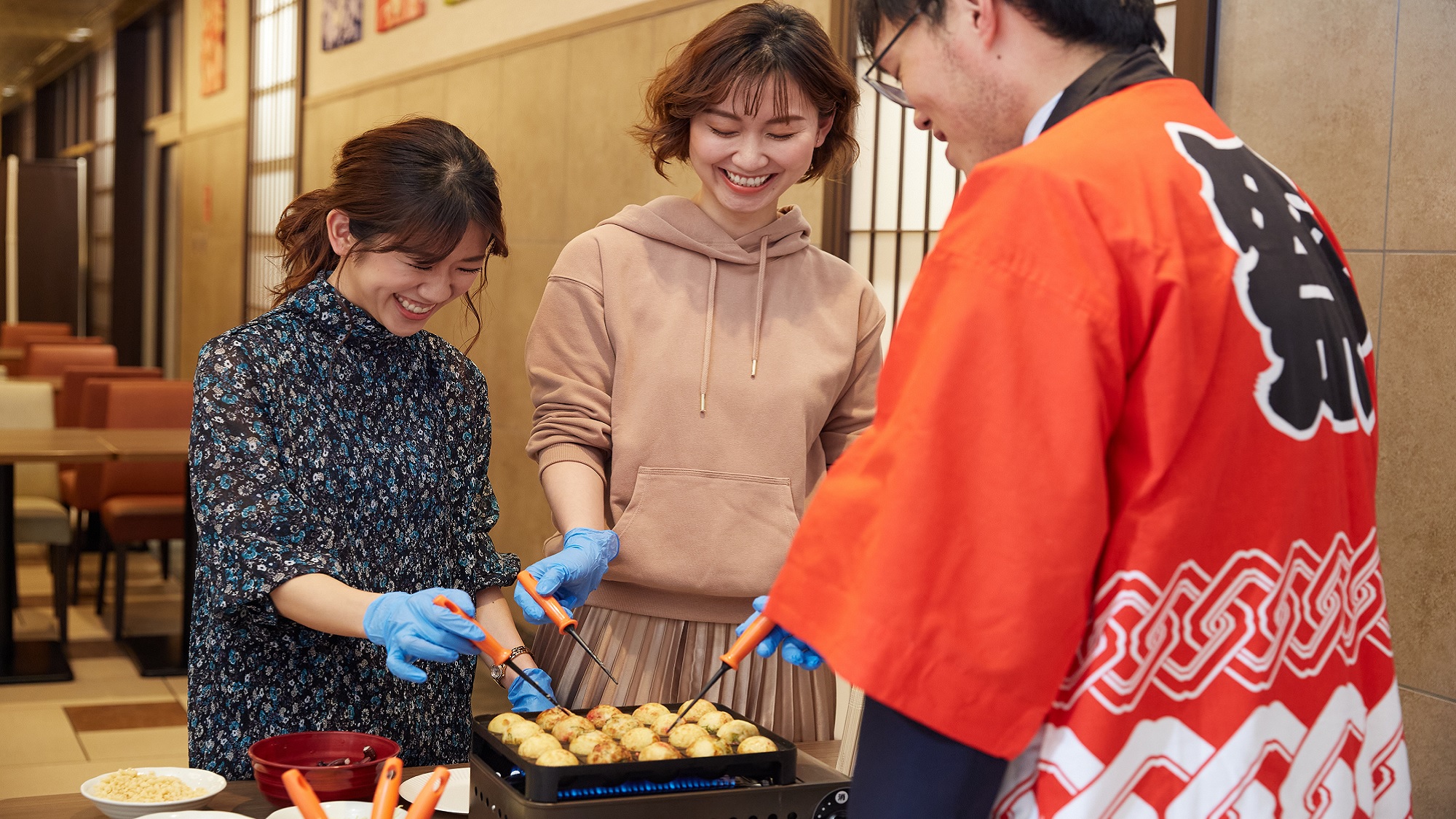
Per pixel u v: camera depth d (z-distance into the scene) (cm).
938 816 84
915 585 83
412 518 159
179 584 613
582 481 166
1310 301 91
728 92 157
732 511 166
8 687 431
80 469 541
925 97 101
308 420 150
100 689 435
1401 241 226
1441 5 217
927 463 83
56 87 1596
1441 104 218
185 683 448
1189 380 83
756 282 174
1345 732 91
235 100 928
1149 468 84
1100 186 85
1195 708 86
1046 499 81
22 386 534
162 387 541
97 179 1312
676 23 428
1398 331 227
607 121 470
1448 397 219
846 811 120
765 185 165
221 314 966
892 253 362
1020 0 94
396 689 159
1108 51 95
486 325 560
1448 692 221
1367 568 96
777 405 169
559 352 171
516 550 527
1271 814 87
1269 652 87
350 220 147
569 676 170
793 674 167
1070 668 87
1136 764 85
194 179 1034
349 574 152
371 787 132
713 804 114
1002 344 83
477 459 169
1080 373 81
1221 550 86
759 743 124
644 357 168
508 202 544
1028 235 84
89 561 664
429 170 144
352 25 711
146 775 137
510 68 542
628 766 114
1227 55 257
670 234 172
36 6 1073
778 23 158
